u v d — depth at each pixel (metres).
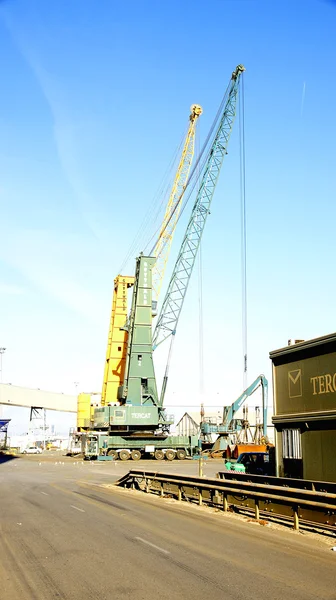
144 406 67.62
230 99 70.25
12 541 12.21
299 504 13.69
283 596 8.05
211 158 72.06
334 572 9.55
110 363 74.81
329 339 16.94
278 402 19.61
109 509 18.00
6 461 61.75
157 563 10.12
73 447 76.81
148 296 71.12
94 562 10.16
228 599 7.89
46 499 21.39
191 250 74.00
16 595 8.02
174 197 76.56
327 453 16.84
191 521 15.30
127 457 65.88
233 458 54.91
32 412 115.62
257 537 12.88
